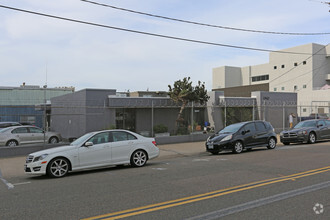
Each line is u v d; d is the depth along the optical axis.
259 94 26.86
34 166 9.22
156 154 11.38
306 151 13.66
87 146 9.90
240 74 70.25
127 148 10.65
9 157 14.19
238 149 14.02
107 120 21.56
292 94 28.78
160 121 23.83
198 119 25.97
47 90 38.94
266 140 15.10
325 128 18.19
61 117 26.73
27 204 6.20
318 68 51.62
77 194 6.92
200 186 7.34
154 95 30.64
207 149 14.58
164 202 6.04
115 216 5.25
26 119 29.91
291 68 54.69
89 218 5.18
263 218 4.98
